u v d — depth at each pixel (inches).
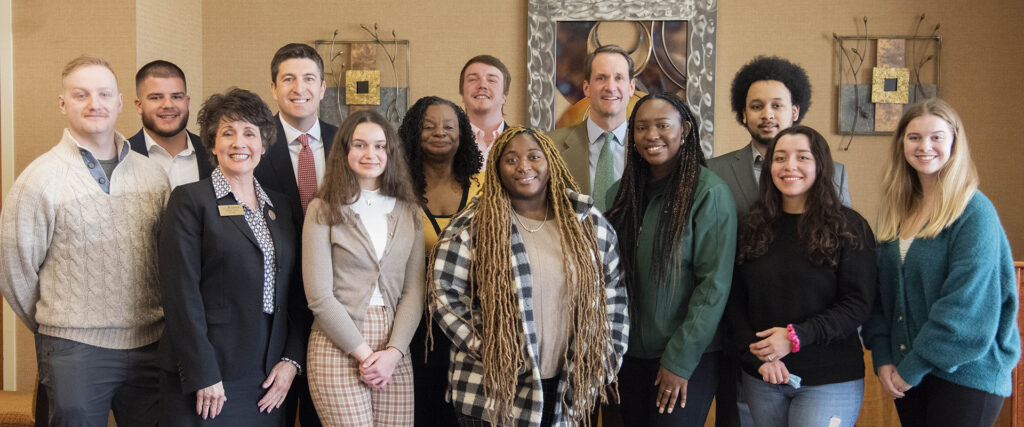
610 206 110.0
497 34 167.6
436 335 102.3
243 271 88.8
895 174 96.0
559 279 88.7
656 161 96.7
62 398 95.0
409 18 168.9
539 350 88.7
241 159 90.1
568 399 89.4
